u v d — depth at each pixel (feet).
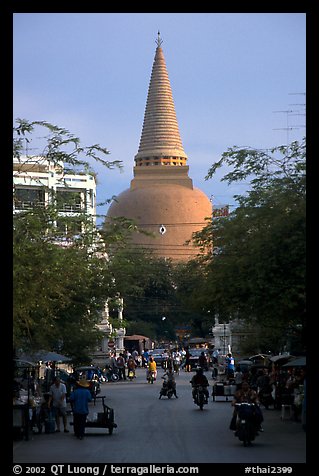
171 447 96.63
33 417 113.09
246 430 96.94
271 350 228.22
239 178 125.08
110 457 88.12
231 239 129.39
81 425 107.76
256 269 116.78
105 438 108.17
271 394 150.00
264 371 164.14
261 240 117.80
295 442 100.68
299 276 115.55
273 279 116.47
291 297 117.08
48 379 153.28
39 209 121.19
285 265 116.37
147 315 441.27
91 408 157.79
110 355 276.00
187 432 114.21
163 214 593.83
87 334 173.37
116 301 167.43
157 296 434.71
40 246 111.75
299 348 180.65
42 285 111.55
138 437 108.58
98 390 193.88
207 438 106.22
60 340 171.32
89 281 152.66
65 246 144.36
